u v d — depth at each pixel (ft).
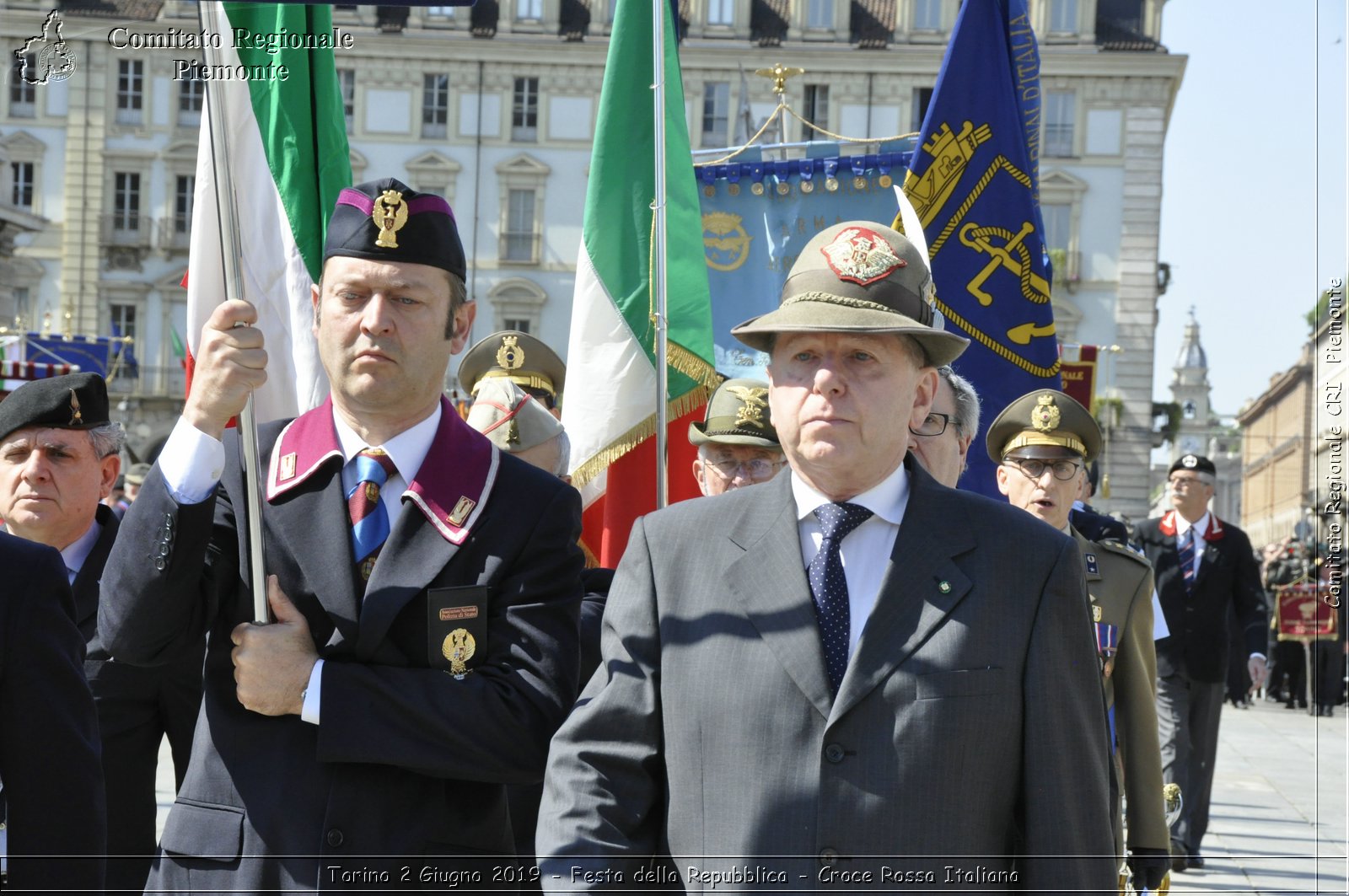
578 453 18.12
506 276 115.65
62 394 13.75
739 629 8.98
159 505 9.61
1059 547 9.09
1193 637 28.27
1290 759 38.37
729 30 120.26
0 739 9.73
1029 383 18.84
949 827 8.49
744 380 16.14
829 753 8.58
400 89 111.75
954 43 19.31
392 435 10.56
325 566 10.16
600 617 12.89
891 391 8.95
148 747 13.47
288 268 16.69
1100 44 120.37
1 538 10.07
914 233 10.14
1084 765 8.77
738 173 27.71
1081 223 121.49
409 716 9.64
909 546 8.99
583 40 113.09
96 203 114.83
